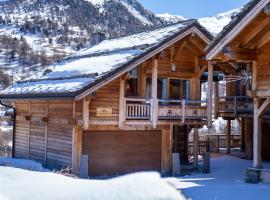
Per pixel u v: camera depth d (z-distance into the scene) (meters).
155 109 18.72
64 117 18.22
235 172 18.67
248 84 15.05
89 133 18.05
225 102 22.73
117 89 17.98
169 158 19.77
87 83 16.39
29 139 21.80
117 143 18.77
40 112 20.41
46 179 7.44
